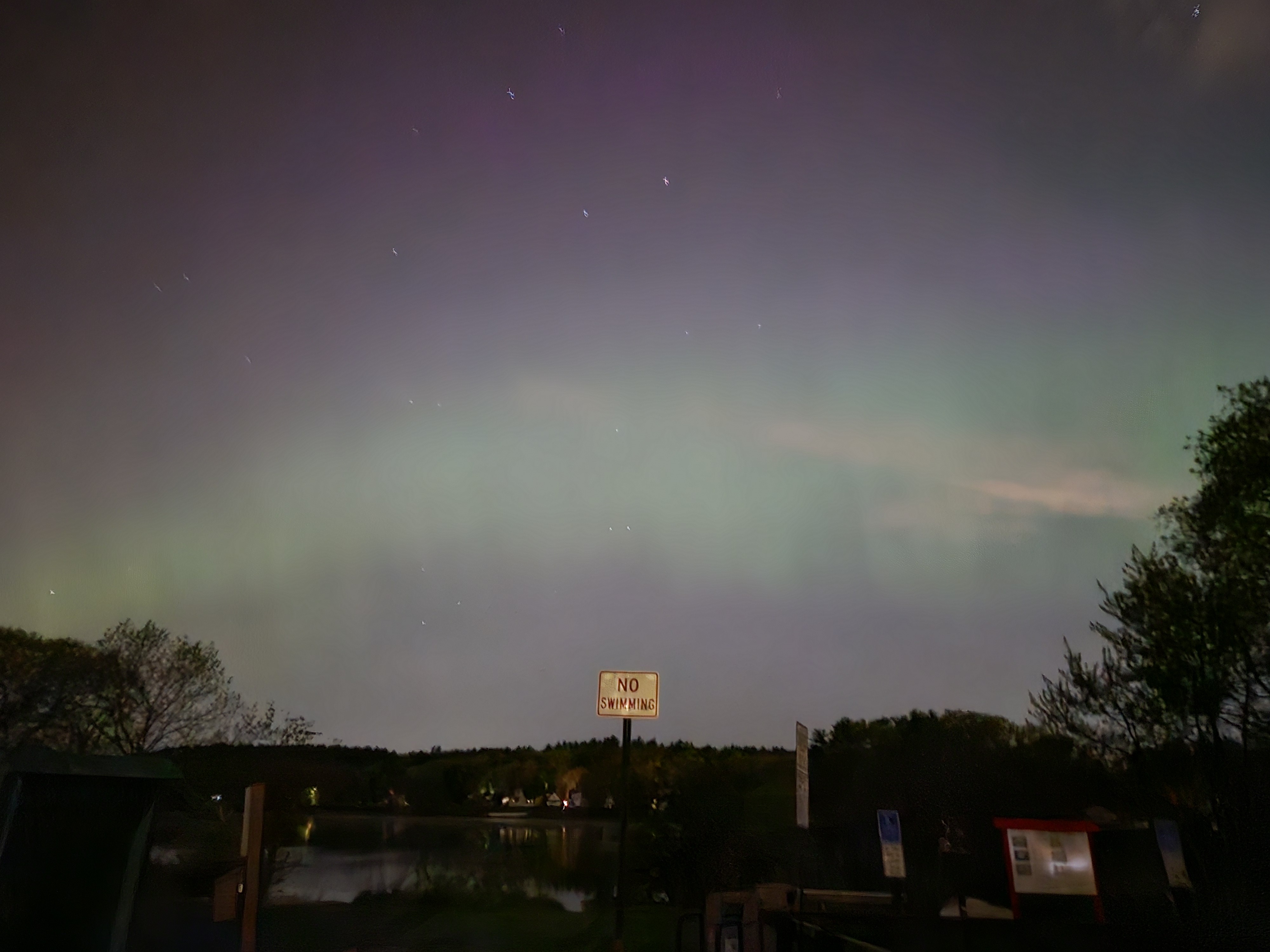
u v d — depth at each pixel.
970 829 13.63
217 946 10.88
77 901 8.05
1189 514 12.41
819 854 15.59
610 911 17.03
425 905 17.52
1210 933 10.00
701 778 18.22
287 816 17.89
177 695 18.38
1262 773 11.66
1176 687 11.94
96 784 8.27
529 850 29.84
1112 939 9.55
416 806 52.00
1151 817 12.59
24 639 17.45
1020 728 15.20
